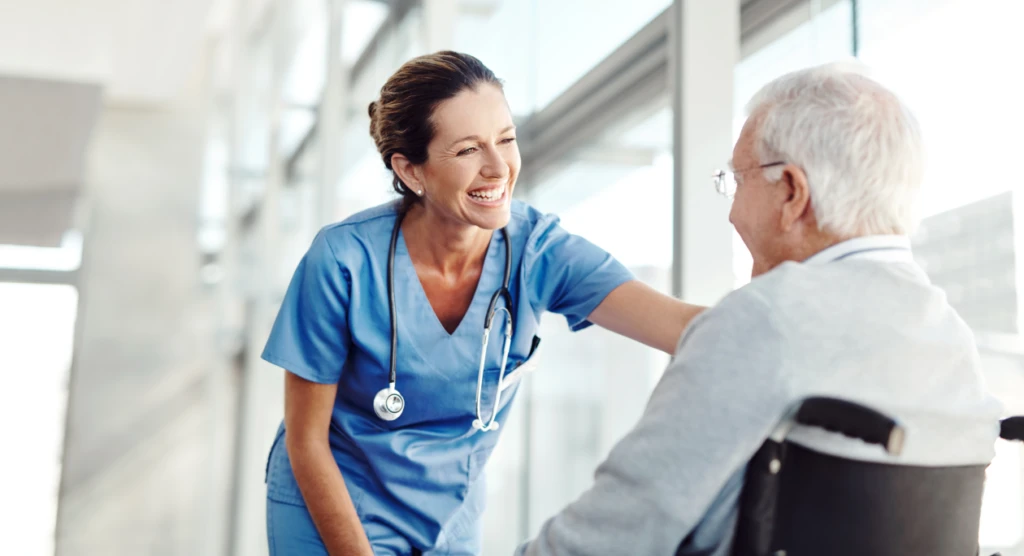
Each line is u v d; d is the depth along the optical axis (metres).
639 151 2.01
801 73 0.91
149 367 6.18
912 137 0.86
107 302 6.20
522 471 2.54
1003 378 1.17
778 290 0.83
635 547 0.85
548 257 1.33
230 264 6.06
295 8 4.65
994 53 1.19
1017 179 1.15
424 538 1.31
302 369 1.25
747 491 0.81
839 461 0.79
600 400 2.15
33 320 6.05
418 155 1.19
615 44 2.15
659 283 1.90
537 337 1.36
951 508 0.83
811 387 0.79
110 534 5.97
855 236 0.87
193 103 6.53
